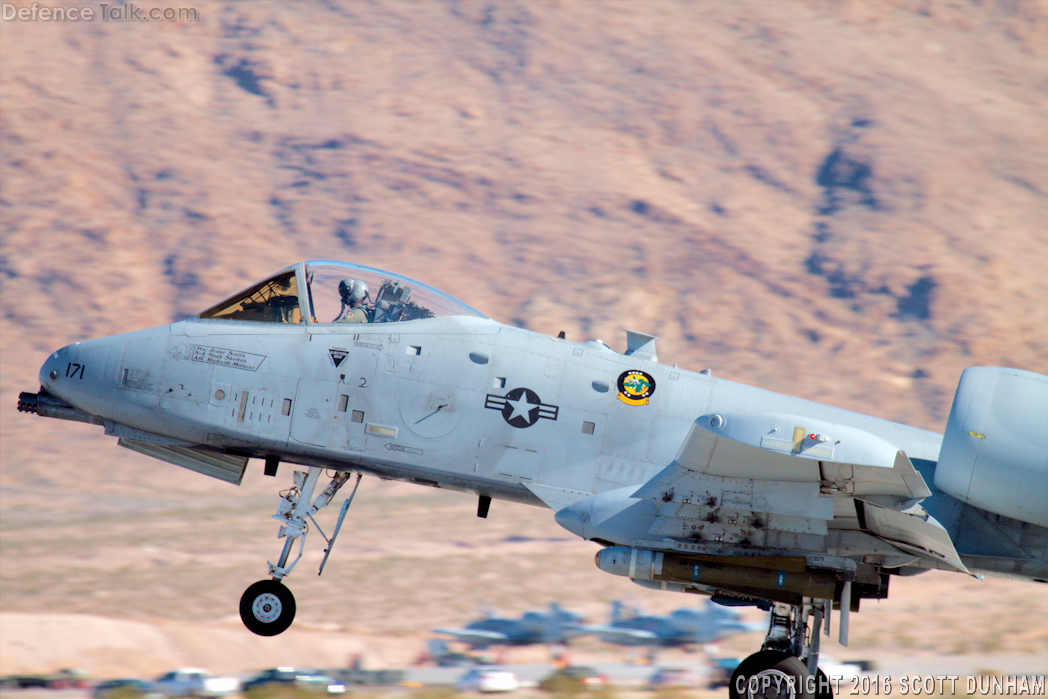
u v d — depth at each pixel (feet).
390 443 108.78
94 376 111.96
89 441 540.93
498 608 297.53
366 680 174.50
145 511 456.04
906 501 94.02
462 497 493.77
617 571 103.19
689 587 109.29
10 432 531.09
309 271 114.62
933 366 584.81
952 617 275.39
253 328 112.47
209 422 109.70
